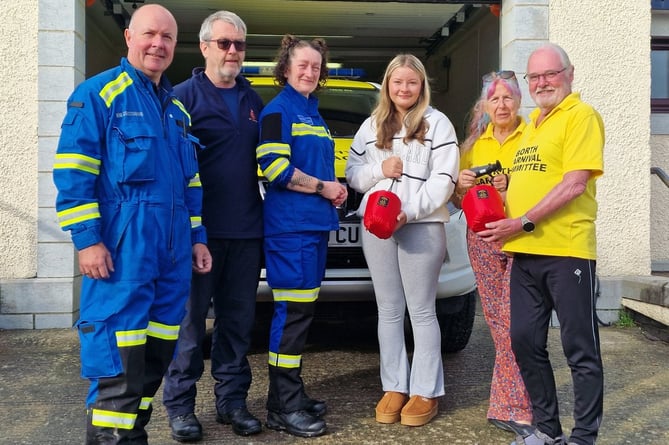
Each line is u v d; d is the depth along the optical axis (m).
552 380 3.15
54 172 2.58
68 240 5.48
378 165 3.56
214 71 3.37
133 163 2.62
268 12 8.12
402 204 3.47
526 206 3.06
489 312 3.52
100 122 2.62
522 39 5.75
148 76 2.83
